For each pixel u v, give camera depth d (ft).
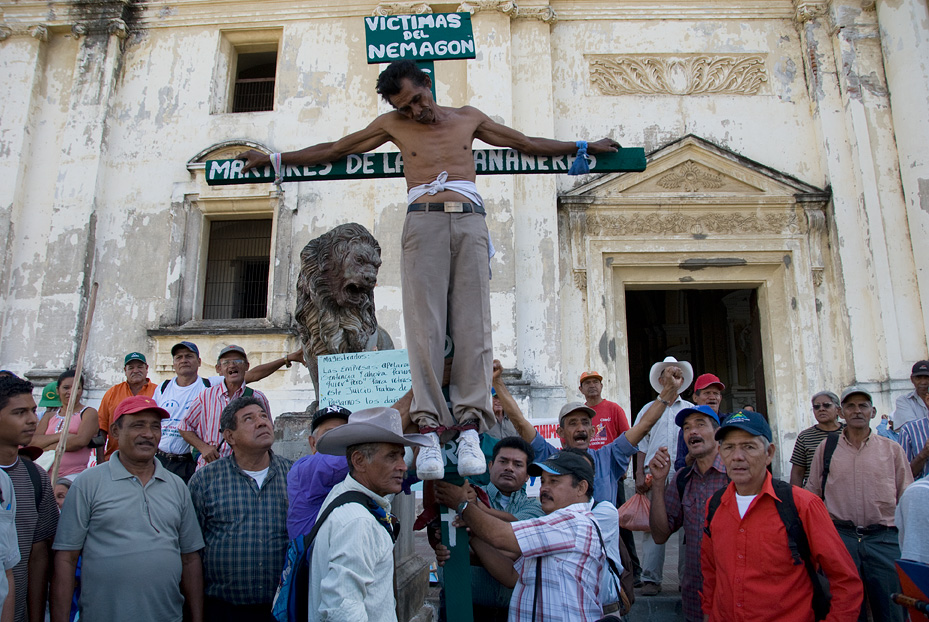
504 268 34.27
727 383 53.21
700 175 36.52
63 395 20.75
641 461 20.16
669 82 38.24
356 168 11.44
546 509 11.23
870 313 34.24
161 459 18.45
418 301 9.48
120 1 39.58
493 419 9.37
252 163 11.29
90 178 37.22
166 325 35.86
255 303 37.68
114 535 11.40
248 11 39.91
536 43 38.06
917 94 35.01
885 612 14.42
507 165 11.39
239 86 40.91
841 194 35.68
